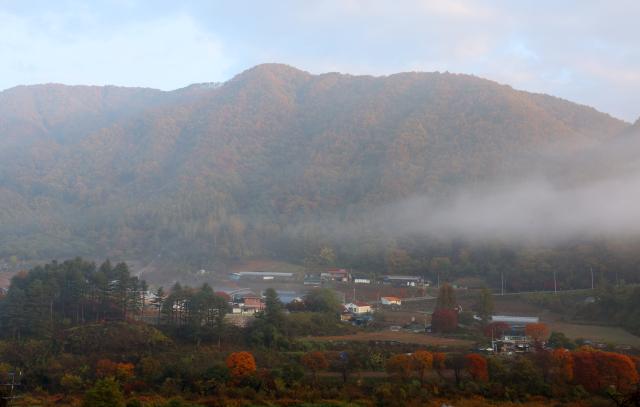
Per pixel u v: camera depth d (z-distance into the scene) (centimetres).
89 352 10175
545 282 17812
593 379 8869
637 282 16612
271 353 10438
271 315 11806
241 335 11312
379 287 19188
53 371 9406
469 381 9006
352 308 15050
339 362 9856
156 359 9856
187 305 11706
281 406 8250
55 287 11844
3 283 19088
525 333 12112
